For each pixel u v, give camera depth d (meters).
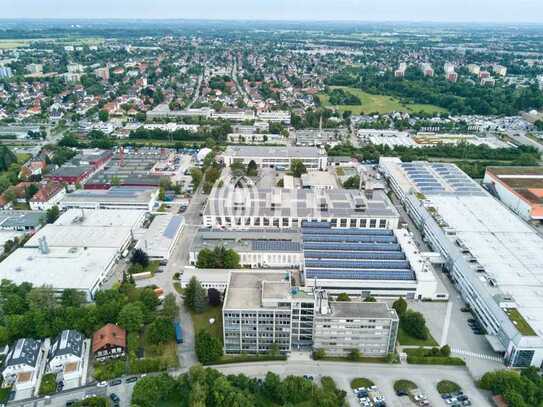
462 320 190.62
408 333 181.12
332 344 166.75
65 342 161.38
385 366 164.00
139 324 173.25
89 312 175.25
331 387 151.25
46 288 184.12
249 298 167.12
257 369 161.62
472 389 154.25
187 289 192.12
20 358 154.50
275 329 164.50
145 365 158.00
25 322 170.25
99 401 141.00
